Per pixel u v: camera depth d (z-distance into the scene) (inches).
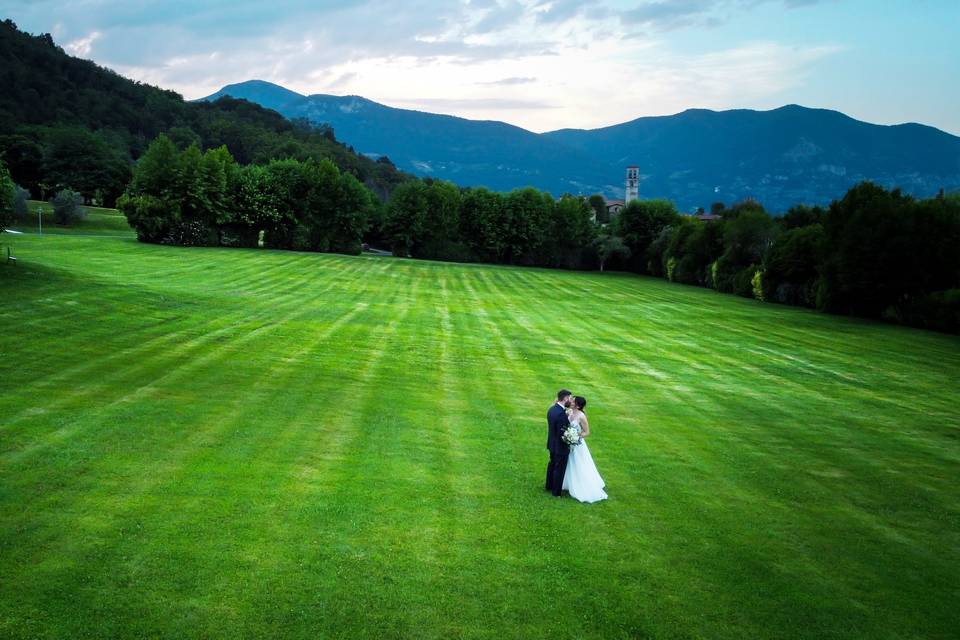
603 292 2389.3
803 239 2092.8
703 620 325.7
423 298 1830.7
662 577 364.8
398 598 324.8
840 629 324.2
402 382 816.9
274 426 579.5
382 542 379.6
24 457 450.6
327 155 7145.7
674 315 1775.3
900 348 1328.7
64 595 302.4
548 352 1124.5
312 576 336.8
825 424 748.6
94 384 655.1
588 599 337.4
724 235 2689.5
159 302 1221.1
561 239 3811.5
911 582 375.6
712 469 561.0
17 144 4483.3
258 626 294.0
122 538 355.6
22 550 335.0
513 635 303.7
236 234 3073.3
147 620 291.4
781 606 342.0
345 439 563.2
